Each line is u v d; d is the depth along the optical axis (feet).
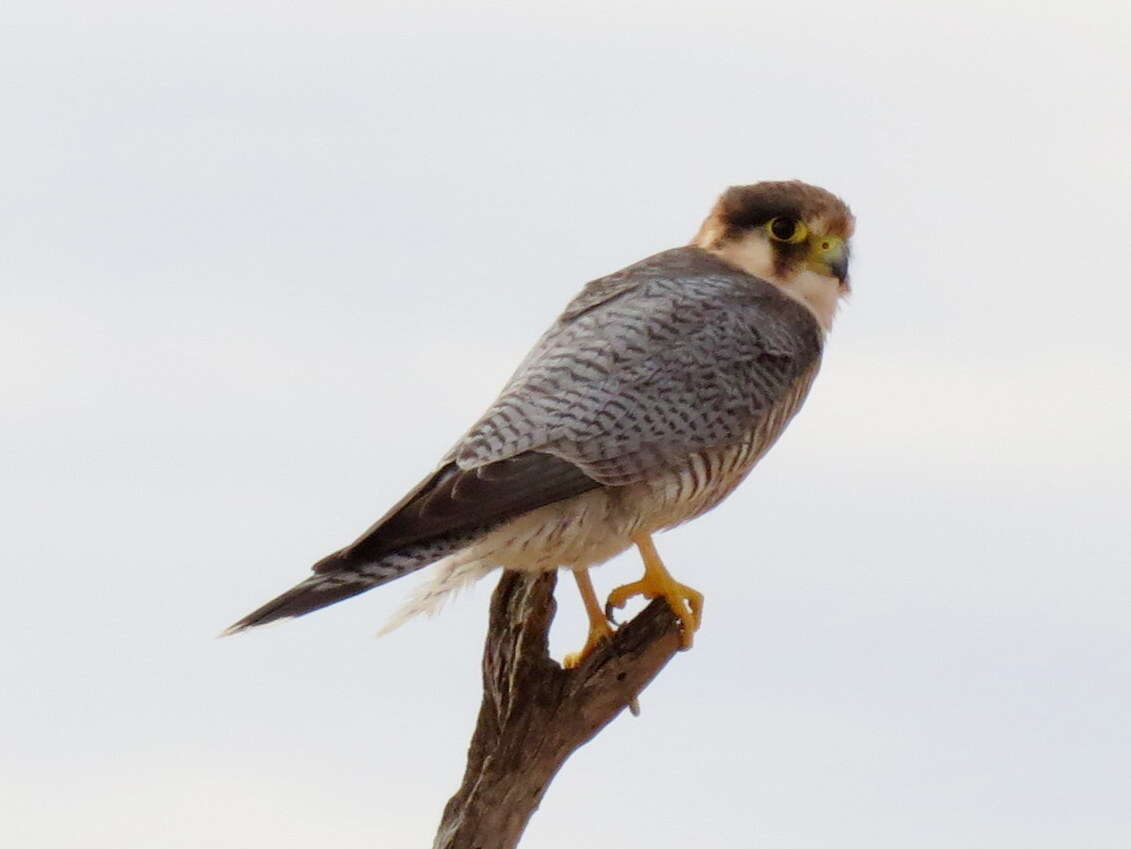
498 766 33.91
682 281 40.63
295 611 32.58
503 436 35.86
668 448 37.17
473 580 36.06
